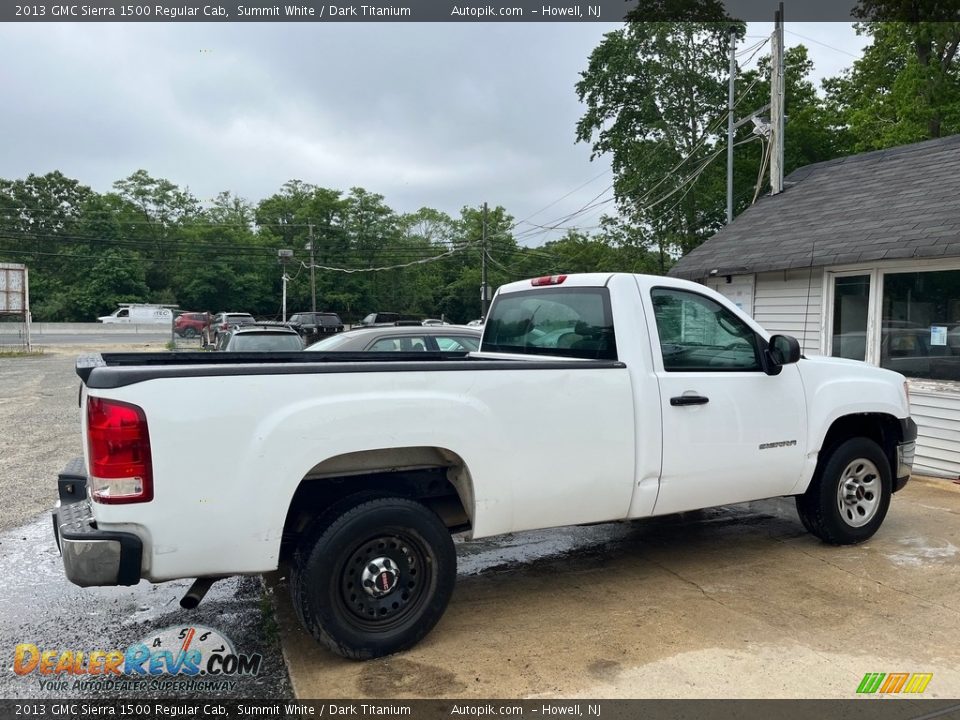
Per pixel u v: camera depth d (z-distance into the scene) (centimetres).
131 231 6844
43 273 6512
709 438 432
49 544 535
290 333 1302
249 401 307
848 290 873
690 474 427
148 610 417
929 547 514
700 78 2769
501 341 528
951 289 750
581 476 389
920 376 785
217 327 3241
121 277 6378
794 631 373
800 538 540
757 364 464
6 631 389
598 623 385
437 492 388
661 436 414
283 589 446
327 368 325
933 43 2230
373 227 6950
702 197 2700
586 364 392
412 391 342
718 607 406
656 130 2841
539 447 375
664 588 438
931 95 2159
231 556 305
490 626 383
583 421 388
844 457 499
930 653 348
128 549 286
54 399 1375
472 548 527
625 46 2822
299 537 353
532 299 498
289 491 313
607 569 476
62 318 6209
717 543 530
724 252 1050
